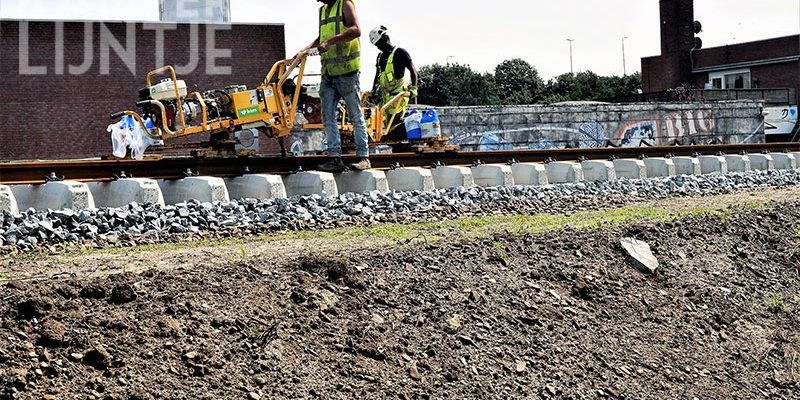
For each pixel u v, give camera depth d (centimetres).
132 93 3234
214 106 1376
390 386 615
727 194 1625
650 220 1093
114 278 641
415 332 692
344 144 1541
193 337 588
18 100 3092
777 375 834
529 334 743
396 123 1661
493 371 679
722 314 907
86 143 3177
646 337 817
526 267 855
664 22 5559
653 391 738
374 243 892
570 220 1105
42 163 1135
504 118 2962
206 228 1047
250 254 820
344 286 721
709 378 792
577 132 3148
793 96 4862
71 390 516
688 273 974
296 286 693
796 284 1045
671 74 5541
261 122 1381
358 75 1354
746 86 5272
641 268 936
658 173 1952
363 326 671
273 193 1251
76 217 990
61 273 712
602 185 1614
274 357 597
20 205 1102
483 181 1590
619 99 4628
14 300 581
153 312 601
